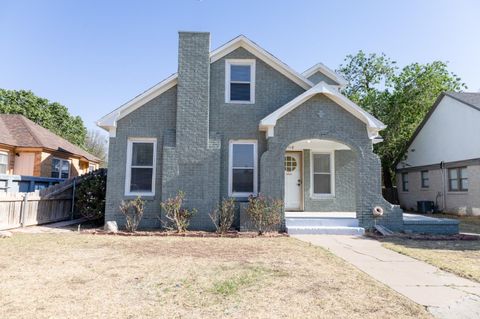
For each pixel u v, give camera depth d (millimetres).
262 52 12227
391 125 24297
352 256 7133
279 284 4934
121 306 3967
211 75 12188
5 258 6480
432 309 3994
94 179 12766
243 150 12078
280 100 12258
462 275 5602
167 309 3891
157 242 8641
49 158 18484
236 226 11391
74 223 12617
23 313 3701
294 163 14195
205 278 5199
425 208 20344
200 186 11305
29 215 11289
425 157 21953
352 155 14031
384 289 4766
